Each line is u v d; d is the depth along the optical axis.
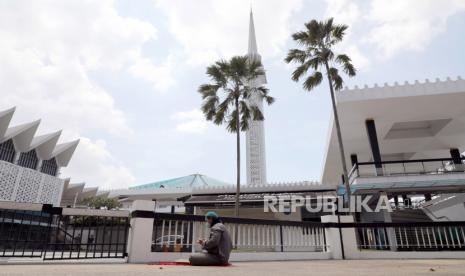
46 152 32.72
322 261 8.92
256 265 6.53
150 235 7.32
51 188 30.84
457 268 5.84
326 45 18.03
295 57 18.28
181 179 42.69
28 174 27.94
